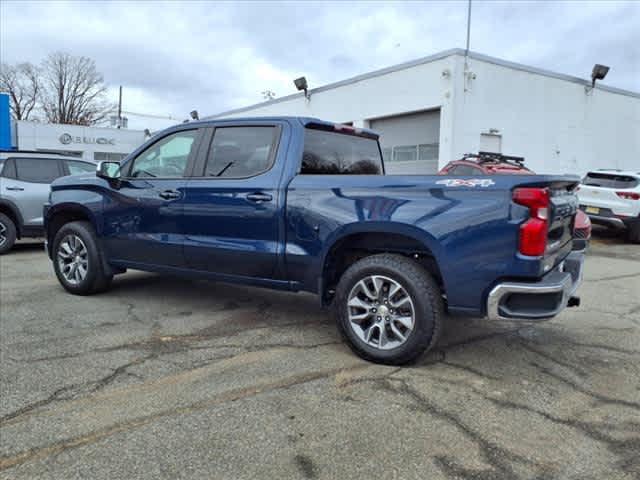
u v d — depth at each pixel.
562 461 2.37
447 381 3.25
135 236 4.73
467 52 13.28
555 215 3.22
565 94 15.69
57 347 3.79
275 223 3.86
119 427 2.62
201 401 2.93
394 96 15.02
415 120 14.84
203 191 4.24
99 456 2.36
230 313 4.77
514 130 14.57
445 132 13.45
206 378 3.25
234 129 4.26
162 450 2.42
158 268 4.68
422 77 14.08
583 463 2.36
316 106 18.11
